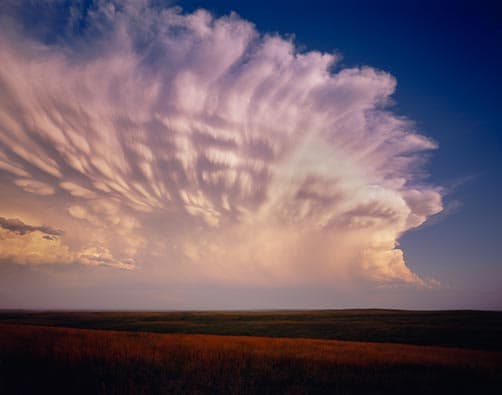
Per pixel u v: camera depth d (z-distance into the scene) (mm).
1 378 10414
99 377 11148
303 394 10703
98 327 57125
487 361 18562
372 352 20750
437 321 60812
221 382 11578
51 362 12703
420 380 13055
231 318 79625
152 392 10188
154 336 27109
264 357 16812
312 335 44875
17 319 79312
